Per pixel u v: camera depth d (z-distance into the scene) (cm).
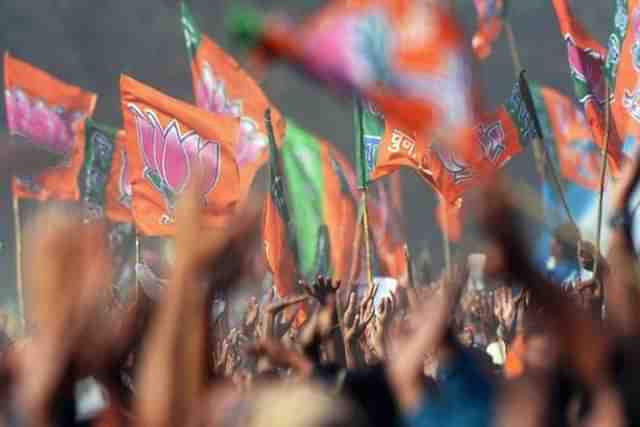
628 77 3072
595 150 4169
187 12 3694
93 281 593
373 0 530
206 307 621
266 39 493
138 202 3102
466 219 597
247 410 589
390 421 984
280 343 1066
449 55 539
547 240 1619
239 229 571
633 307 752
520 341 1083
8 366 711
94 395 927
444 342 902
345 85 502
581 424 698
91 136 3934
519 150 2925
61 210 593
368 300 1465
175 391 574
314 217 3816
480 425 875
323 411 568
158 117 3097
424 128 520
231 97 3669
